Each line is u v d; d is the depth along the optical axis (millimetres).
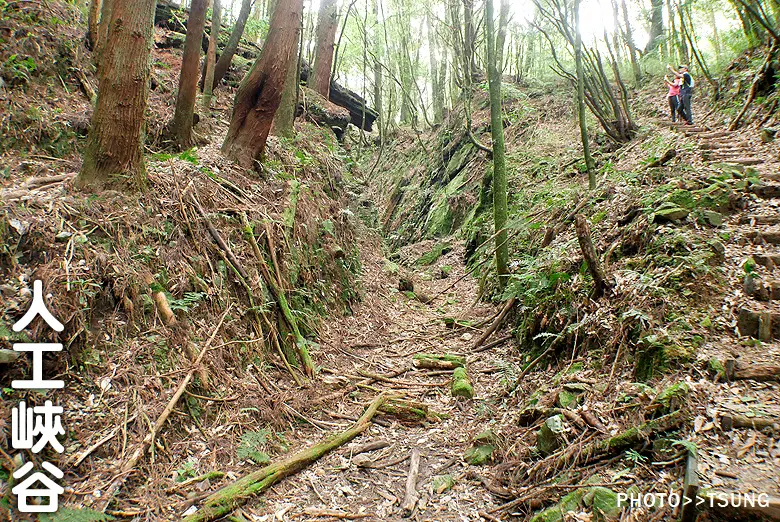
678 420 2727
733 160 5562
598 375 3639
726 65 10406
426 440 4055
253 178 6031
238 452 3455
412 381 5242
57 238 3484
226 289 4570
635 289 3875
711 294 3607
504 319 6375
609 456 2854
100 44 5910
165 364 3660
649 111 10938
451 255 11547
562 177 9203
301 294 5719
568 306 4637
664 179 5395
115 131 4102
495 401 4586
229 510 2977
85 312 3377
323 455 3717
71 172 4512
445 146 15945
